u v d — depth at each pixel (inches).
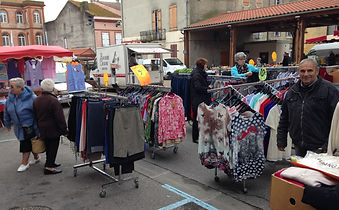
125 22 1190.9
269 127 164.7
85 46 1496.1
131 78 532.7
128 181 178.4
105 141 157.4
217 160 158.7
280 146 139.3
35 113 185.6
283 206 91.7
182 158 217.5
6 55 305.1
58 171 193.8
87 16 1445.6
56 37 1705.2
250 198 151.4
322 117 121.6
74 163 213.3
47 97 181.6
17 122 189.3
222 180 175.2
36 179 184.5
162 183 174.6
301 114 125.4
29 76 368.2
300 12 585.9
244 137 146.6
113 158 155.7
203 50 983.6
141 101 221.3
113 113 153.3
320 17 684.1
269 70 304.7
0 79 342.6
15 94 188.1
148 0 1066.1
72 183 177.6
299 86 128.7
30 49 321.7
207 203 148.0
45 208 147.3
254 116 147.8
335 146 98.8
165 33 1023.0
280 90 206.4
